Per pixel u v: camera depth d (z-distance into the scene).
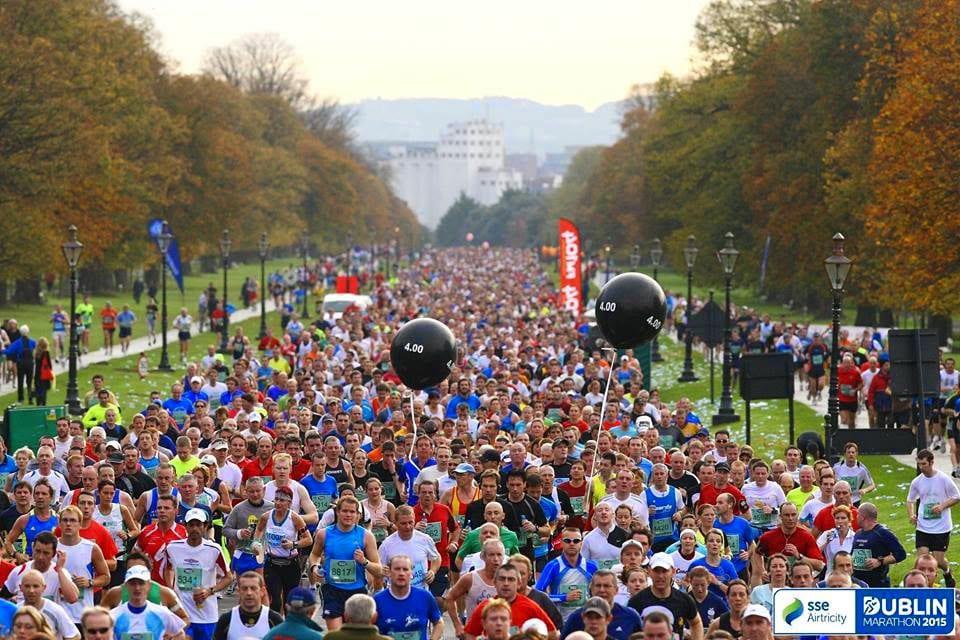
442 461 64.44
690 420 87.94
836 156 188.25
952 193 144.00
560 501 63.03
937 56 150.50
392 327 183.12
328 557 50.59
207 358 124.69
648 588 45.75
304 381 103.44
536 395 100.69
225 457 66.56
